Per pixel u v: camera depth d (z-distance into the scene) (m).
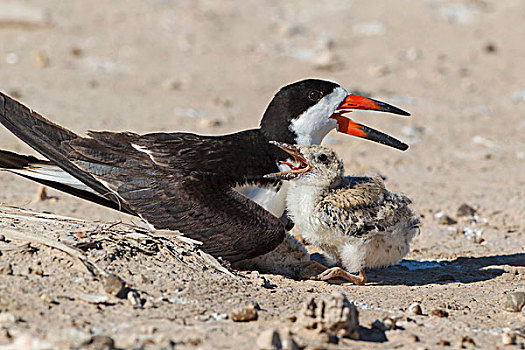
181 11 32.91
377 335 8.80
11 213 11.01
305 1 34.78
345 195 10.79
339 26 31.48
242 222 10.70
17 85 23.73
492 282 11.52
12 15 29.72
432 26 31.38
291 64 27.73
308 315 8.50
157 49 28.67
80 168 11.02
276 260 11.45
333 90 12.13
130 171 10.95
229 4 34.31
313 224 10.88
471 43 29.48
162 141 11.27
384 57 28.12
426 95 24.69
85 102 22.61
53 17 30.86
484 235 14.26
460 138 21.05
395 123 22.19
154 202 10.78
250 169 11.24
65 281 9.16
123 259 9.86
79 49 27.78
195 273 10.02
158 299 9.16
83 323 8.33
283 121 11.94
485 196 16.52
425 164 18.91
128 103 22.84
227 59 28.05
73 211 14.55
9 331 7.95
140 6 33.22
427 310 9.88
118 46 28.64
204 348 7.92
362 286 11.08
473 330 9.17
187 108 22.69
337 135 21.44
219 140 11.46
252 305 9.14
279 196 11.41
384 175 17.92
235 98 24.02
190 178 10.81
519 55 28.30
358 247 10.86
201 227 10.71
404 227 11.10
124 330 8.26
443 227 14.67
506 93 25.00
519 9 32.84
